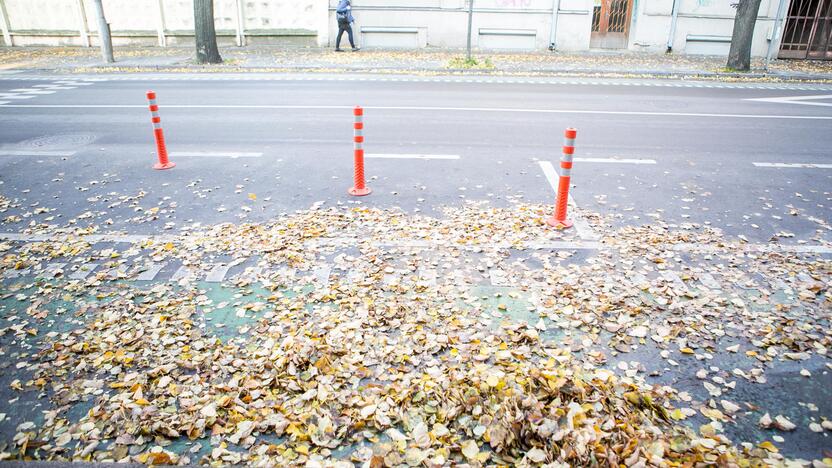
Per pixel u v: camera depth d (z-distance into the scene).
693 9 21.67
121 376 3.73
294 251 5.52
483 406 3.36
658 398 3.53
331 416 3.34
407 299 4.66
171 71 18.23
